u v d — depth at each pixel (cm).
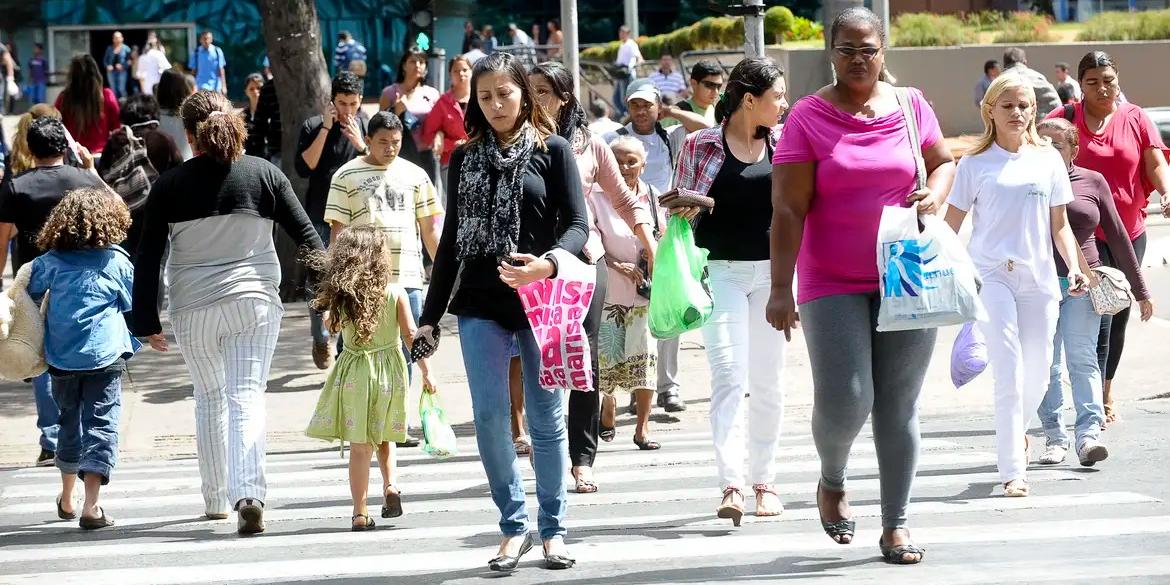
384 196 2678
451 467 2495
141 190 3575
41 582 1700
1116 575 1539
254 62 12625
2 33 12412
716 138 1883
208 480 2059
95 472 2038
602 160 2158
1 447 2797
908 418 1580
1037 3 12200
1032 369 2044
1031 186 2000
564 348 1552
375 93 12606
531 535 1656
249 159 1962
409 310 1969
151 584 1677
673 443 2658
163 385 3328
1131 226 2552
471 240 1580
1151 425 2678
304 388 3262
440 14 12738
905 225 1492
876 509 1966
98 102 4097
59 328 2033
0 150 3981
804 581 1539
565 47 4672
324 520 2059
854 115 1523
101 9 12494
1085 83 2516
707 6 3609
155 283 1942
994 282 2011
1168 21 9888
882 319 1482
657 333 1861
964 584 1503
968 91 9588
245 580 1683
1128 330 3681
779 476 2292
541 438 1634
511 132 1603
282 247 4453
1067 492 2058
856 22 1511
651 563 1673
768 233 1878
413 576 1666
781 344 1903
